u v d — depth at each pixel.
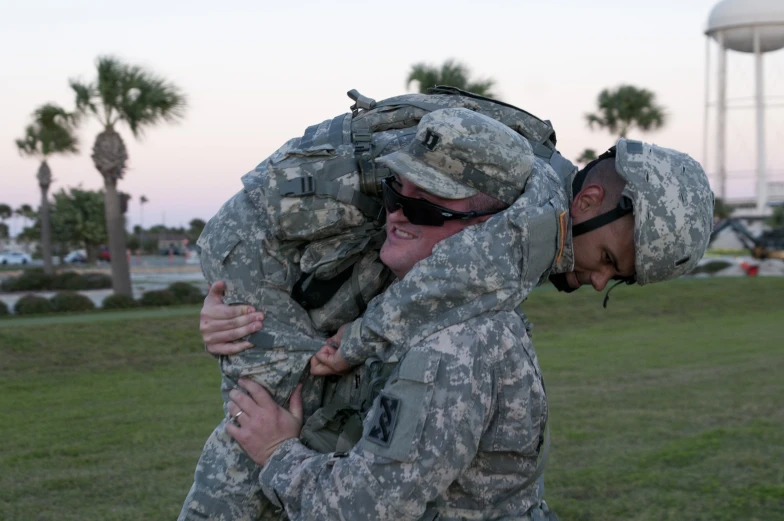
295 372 2.03
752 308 19.17
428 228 1.83
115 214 21.80
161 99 20.98
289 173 2.03
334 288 2.08
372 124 2.17
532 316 17.09
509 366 1.75
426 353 1.71
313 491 1.78
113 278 21.83
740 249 45.88
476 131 1.80
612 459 5.63
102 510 4.77
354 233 2.05
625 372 9.80
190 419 7.53
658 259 1.98
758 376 9.26
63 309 19.97
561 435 6.37
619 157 1.99
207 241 2.16
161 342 12.70
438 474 1.67
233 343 2.06
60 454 6.18
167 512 4.74
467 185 1.79
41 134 32.19
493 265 1.74
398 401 1.69
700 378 9.20
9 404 8.53
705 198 2.02
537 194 1.82
